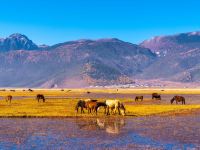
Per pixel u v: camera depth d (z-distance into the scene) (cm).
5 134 4259
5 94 18688
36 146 3509
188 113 6762
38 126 4975
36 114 6362
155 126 4938
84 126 4981
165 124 5144
